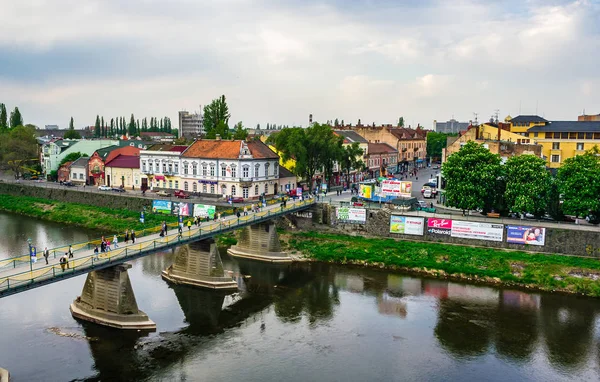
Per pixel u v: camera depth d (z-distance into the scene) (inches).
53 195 4712.1
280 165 4626.0
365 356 1829.5
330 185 4889.3
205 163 4057.6
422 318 2177.7
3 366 1689.2
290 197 3922.2
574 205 2847.0
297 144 4008.4
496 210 3243.1
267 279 2721.5
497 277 2662.4
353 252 3097.9
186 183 4222.4
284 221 3582.7
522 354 1859.0
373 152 6013.8
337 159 4271.7
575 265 2657.5
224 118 5610.2
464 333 2028.8
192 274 2596.0
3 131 6860.2
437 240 3137.3
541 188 2965.1
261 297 2438.5
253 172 3929.6
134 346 1872.5
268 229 3115.2
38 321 2065.7
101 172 4955.7
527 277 2623.0
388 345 1921.8
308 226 3513.8
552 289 2527.1
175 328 2049.7
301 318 2178.9
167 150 4409.5
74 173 5226.4
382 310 2271.2
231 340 1948.8
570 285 2524.6
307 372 1706.4
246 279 2721.5
